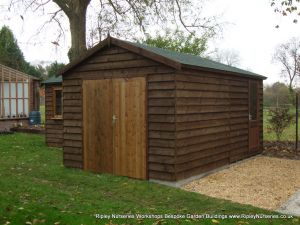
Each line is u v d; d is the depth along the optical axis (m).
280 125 15.33
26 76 23.27
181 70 7.98
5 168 9.80
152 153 8.20
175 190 7.56
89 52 9.11
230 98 10.17
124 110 8.68
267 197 7.18
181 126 8.00
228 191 7.60
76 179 8.55
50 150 13.13
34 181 8.23
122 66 8.66
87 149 9.48
